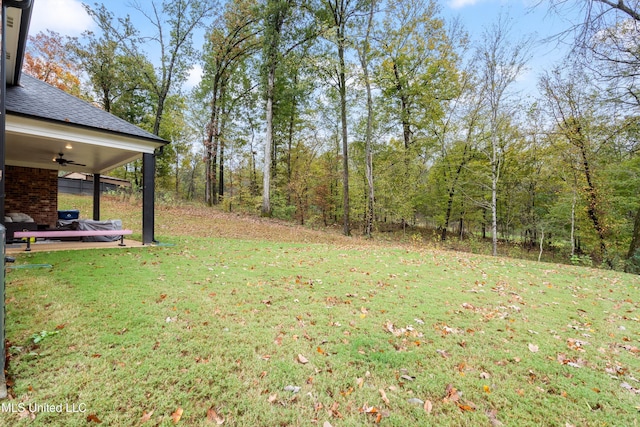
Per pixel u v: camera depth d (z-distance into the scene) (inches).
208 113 793.6
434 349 115.3
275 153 874.1
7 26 196.9
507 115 502.0
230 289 175.6
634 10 196.5
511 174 613.6
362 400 84.4
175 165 1042.1
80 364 93.6
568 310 170.4
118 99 843.4
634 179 444.8
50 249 271.7
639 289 228.2
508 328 138.7
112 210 571.5
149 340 110.7
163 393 82.7
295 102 795.4
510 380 97.2
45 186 420.8
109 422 71.7
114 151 328.8
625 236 478.3
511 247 681.0
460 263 300.7
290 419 75.9
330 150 842.2
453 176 645.9
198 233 470.0
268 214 682.2
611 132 413.4
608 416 81.8
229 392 84.6
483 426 76.2
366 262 282.5
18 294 149.3
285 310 147.8
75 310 132.9
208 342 111.7
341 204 858.8
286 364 100.0
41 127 253.8
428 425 75.9
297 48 666.2
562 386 95.0
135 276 190.2
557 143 497.4
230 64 802.2
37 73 737.0
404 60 650.8
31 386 82.4
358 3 560.7
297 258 286.0
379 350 112.4
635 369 107.7
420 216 783.7
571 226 509.0
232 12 682.8
